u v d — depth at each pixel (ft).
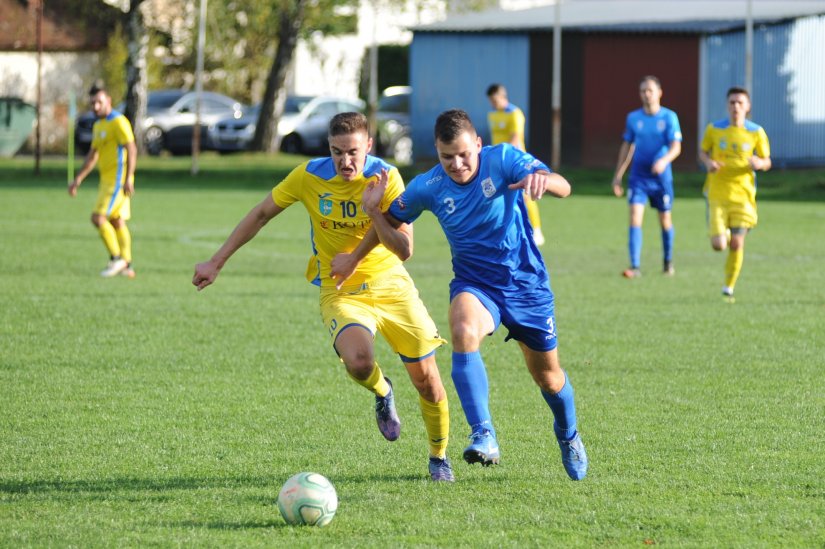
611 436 68.08
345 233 63.82
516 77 329.11
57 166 323.98
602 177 304.30
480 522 52.24
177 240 177.17
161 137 375.66
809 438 67.41
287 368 87.92
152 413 73.61
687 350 94.79
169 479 59.52
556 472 61.16
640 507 54.34
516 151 57.16
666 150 141.59
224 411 74.43
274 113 364.58
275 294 125.80
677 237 188.96
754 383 82.58
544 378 58.70
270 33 419.74
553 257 162.09
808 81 327.47
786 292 127.85
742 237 123.13
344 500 55.93
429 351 61.05
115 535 50.37
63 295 122.62
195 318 109.50
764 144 122.21
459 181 56.85
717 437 67.72
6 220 201.16
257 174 309.83
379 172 62.80
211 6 414.62
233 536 50.24
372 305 63.41
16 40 387.55
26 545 49.03
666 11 353.92
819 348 95.45
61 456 63.72
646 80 142.72
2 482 58.75
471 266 58.70
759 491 57.00
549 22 333.21
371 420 72.64
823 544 49.11
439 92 330.95
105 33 405.39
